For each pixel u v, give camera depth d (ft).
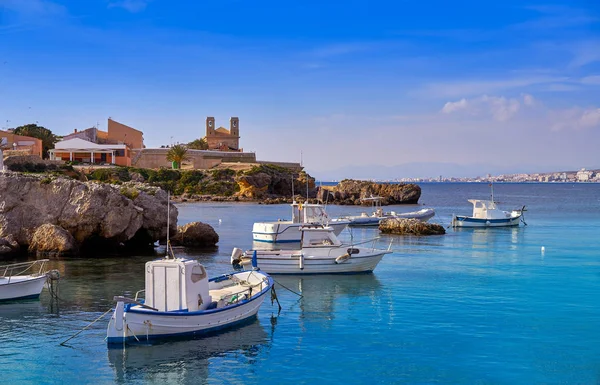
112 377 59.72
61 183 142.31
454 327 76.95
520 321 79.87
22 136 380.78
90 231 139.85
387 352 66.90
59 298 91.86
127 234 143.84
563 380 58.90
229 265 125.90
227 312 74.28
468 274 116.26
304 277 111.55
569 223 248.11
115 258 133.49
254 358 64.85
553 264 130.41
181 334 70.54
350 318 81.41
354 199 427.33
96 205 139.54
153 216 153.79
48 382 58.34
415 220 205.36
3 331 74.18
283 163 568.82
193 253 145.48
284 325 77.77
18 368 61.82
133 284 102.68
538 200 511.81
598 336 73.00
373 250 118.62
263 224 164.86
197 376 60.03
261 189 445.37
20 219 138.62
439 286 103.81
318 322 79.36
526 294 96.99
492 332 74.69
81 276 110.11
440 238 186.91
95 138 474.90
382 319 80.79
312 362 63.82
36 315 81.76
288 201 409.28
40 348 67.82
